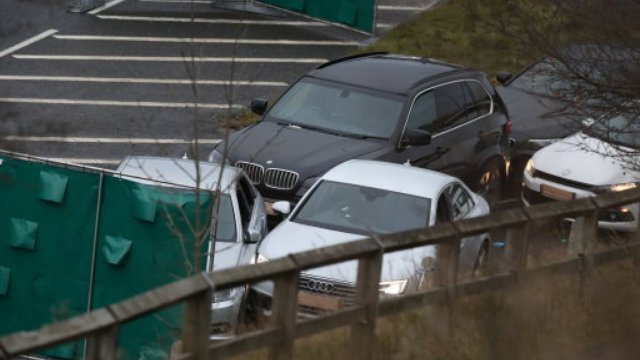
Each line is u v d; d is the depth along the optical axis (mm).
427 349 27219
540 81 61500
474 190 54281
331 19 85000
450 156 52531
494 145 55312
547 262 32531
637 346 31234
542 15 47406
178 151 61906
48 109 66375
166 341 33750
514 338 29062
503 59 79250
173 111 67438
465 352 27750
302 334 23922
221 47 78812
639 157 48500
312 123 51062
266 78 74125
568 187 50781
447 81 53688
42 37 78125
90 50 76500
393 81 52438
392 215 40906
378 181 42250
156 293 19750
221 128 65438
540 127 59094
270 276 22500
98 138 62625
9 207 36875
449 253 28062
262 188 47688
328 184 42188
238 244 40000
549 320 30500
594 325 31141
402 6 91188
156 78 72438
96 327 18203
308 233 39844
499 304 29750
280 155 48125
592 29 40781
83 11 83125
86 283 36719
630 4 40062
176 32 80938
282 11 86000
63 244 36688
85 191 36344
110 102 68125
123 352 33438
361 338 25531
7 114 64312
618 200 33312
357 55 56719
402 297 27000
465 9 76375
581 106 42219
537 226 31031
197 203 33094
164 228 35625
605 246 38438
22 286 37156
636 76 40219
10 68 72500
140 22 82312
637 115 42094
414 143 49844
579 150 51906
